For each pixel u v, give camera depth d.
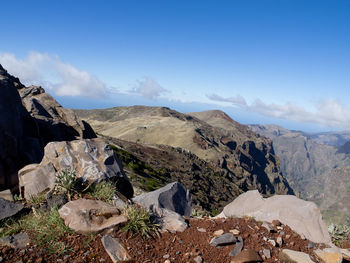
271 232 6.63
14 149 11.48
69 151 8.02
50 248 4.88
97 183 7.54
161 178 55.91
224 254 5.55
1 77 12.15
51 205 6.33
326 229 6.75
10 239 4.89
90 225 5.55
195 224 6.83
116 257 4.88
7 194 7.20
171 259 5.17
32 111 23.45
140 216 6.02
